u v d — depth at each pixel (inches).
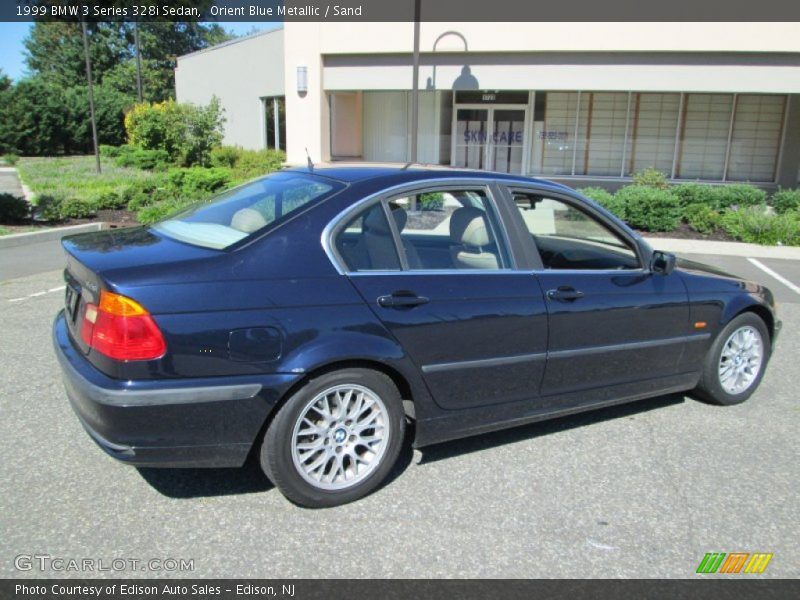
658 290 169.5
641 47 645.3
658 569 115.6
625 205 526.3
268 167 768.3
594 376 162.6
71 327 136.1
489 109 792.3
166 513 127.3
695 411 186.7
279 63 906.7
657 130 758.5
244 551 116.6
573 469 150.3
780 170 734.5
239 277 121.4
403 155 824.3
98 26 2046.0
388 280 134.1
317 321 124.8
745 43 629.6
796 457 159.2
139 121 914.1
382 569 113.0
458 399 143.8
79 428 161.0
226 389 118.1
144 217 486.9
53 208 490.6
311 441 129.0
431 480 143.6
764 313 196.2
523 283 149.1
